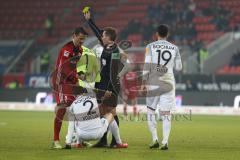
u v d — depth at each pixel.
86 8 29.14
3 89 84.38
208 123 53.38
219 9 97.06
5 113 70.00
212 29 95.19
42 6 112.50
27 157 23.47
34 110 79.38
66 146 26.94
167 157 23.91
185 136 37.06
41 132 39.03
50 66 89.19
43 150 26.33
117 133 27.83
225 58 85.44
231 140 33.97
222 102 74.38
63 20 107.44
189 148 28.36
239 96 73.62
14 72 94.62
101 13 107.31
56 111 27.16
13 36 107.62
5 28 109.94
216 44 86.06
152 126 27.92
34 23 110.00
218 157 24.33
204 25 96.31
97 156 23.91
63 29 105.31
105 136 28.14
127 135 37.69
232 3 101.50
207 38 93.19
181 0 99.38
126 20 104.12
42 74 83.88
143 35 93.75
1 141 31.67
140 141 32.78
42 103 81.31
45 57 88.00
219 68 84.56
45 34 103.88
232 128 46.00
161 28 27.56
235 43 86.31
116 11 106.88
